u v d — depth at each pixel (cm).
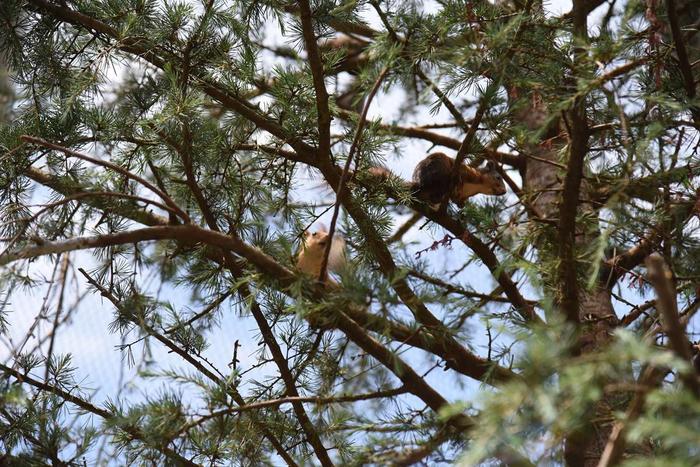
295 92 962
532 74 869
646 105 850
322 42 1140
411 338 806
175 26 966
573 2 834
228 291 949
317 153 959
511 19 855
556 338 565
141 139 947
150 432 788
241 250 800
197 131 926
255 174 1035
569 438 683
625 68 756
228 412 813
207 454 855
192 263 1032
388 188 992
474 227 970
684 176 849
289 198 1034
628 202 811
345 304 767
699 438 476
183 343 930
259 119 975
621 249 914
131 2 993
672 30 843
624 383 569
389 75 888
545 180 1137
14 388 777
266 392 928
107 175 923
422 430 829
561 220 820
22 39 1009
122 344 919
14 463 828
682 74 880
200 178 1008
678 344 520
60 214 928
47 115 970
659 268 518
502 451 561
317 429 886
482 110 877
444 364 875
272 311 939
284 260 859
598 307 1020
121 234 760
